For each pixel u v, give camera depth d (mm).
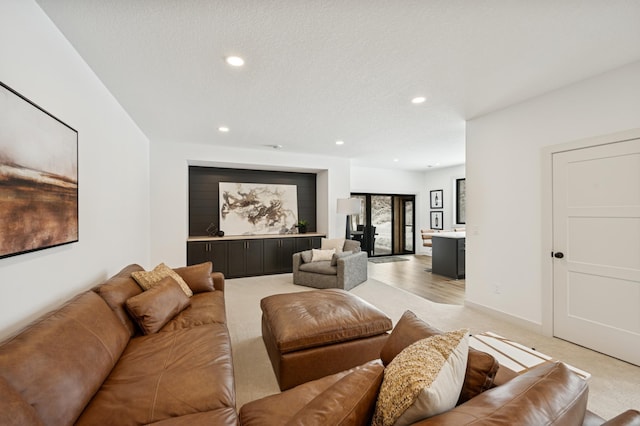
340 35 1821
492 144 3230
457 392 893
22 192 1326
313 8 1572
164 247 4527
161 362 1523
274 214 5980
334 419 781
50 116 1562
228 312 3412
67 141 1752
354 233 7766
